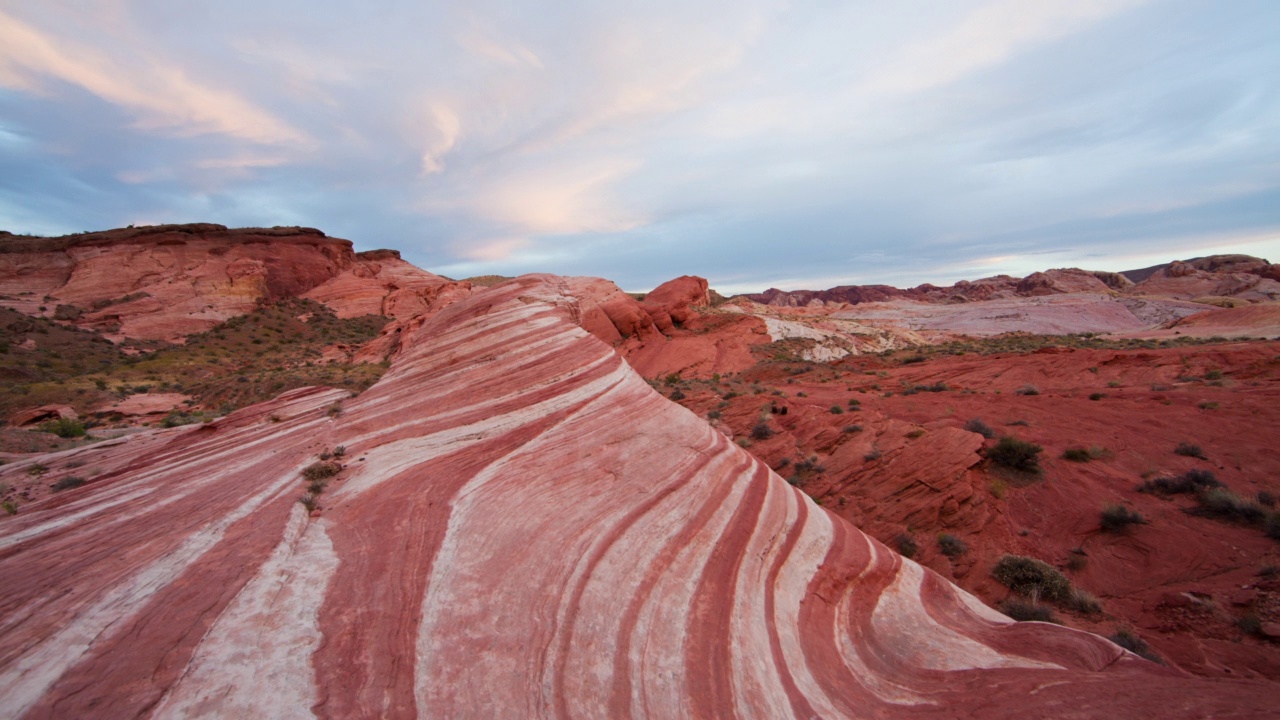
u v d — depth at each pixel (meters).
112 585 4.95
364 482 7.59
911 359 42.69
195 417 26.77
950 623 7.21
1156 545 11.89
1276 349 25.52
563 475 7.79
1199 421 18.00
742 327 60.62
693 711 4.39
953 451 16.31
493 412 9.43
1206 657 8.52
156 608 4.62
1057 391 25.23
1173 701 4.13
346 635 4.50
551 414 9.37
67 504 6.94
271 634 4.39
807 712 4.76
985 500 14.57
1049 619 10.23
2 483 10.02
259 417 10.32
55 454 11.70
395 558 5.75
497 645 4.63
